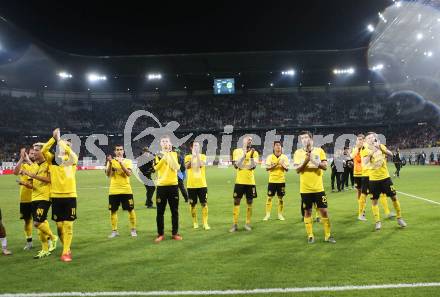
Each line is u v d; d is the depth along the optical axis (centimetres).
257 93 6838
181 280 598
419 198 1483
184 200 1622
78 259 736
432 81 5453
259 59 5878
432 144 4753
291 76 6359
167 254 757
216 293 539
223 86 6347
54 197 751
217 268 655
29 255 779
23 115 5781
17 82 6003
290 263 673
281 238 875
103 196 1861
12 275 641
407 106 6072
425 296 514
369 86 6631
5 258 757
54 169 753
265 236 901
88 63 5791
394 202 959
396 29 4447
